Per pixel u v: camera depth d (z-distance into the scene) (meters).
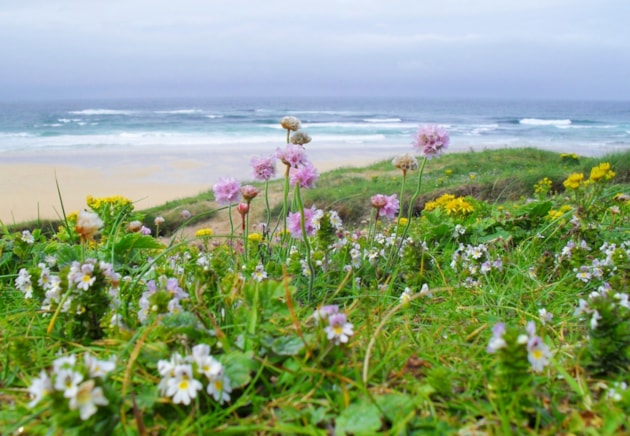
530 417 1.48
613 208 4.26
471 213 4.84
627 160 14.05
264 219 12.91
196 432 1.44
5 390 1.66
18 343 1.79
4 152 32.41
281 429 1.40
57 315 2.07
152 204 18.67
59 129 50.06
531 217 4.08
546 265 3.05
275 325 1.89
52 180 22.94
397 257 3.11
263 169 2.90
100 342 1.87
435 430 1.42
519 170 17.56
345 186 16.08
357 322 2.14
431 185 14.55
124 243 3.28
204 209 14.00
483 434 1.39
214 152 34.38
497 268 2.96
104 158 30.44
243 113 86.06
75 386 1.26
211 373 1.46
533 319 2.27
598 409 1.48
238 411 1.60
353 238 3.61
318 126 59.50
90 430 1.31
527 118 84.44
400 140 44.28
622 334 1.69
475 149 37.59
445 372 1.58
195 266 2.84
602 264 2.79
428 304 2.52
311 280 2.42
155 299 1.83
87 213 2.05
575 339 2.08
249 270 2.70
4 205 17.33
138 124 57.25
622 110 134.12
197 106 132.12
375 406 1.47
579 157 20.78
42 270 2.33
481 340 2.10
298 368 1.68
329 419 1.50
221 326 1.98
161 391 1.54
